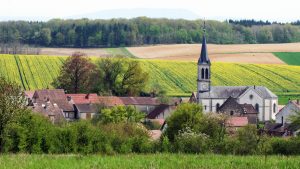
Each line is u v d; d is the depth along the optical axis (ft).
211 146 448.24
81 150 457.27
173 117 636.89
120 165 303.07
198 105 645.51
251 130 493.36
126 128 589.73
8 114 442.09
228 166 295.28
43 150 454.40
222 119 619.26
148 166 298.76
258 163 304.09
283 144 451.53
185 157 344.28
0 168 291.99
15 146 448.65
